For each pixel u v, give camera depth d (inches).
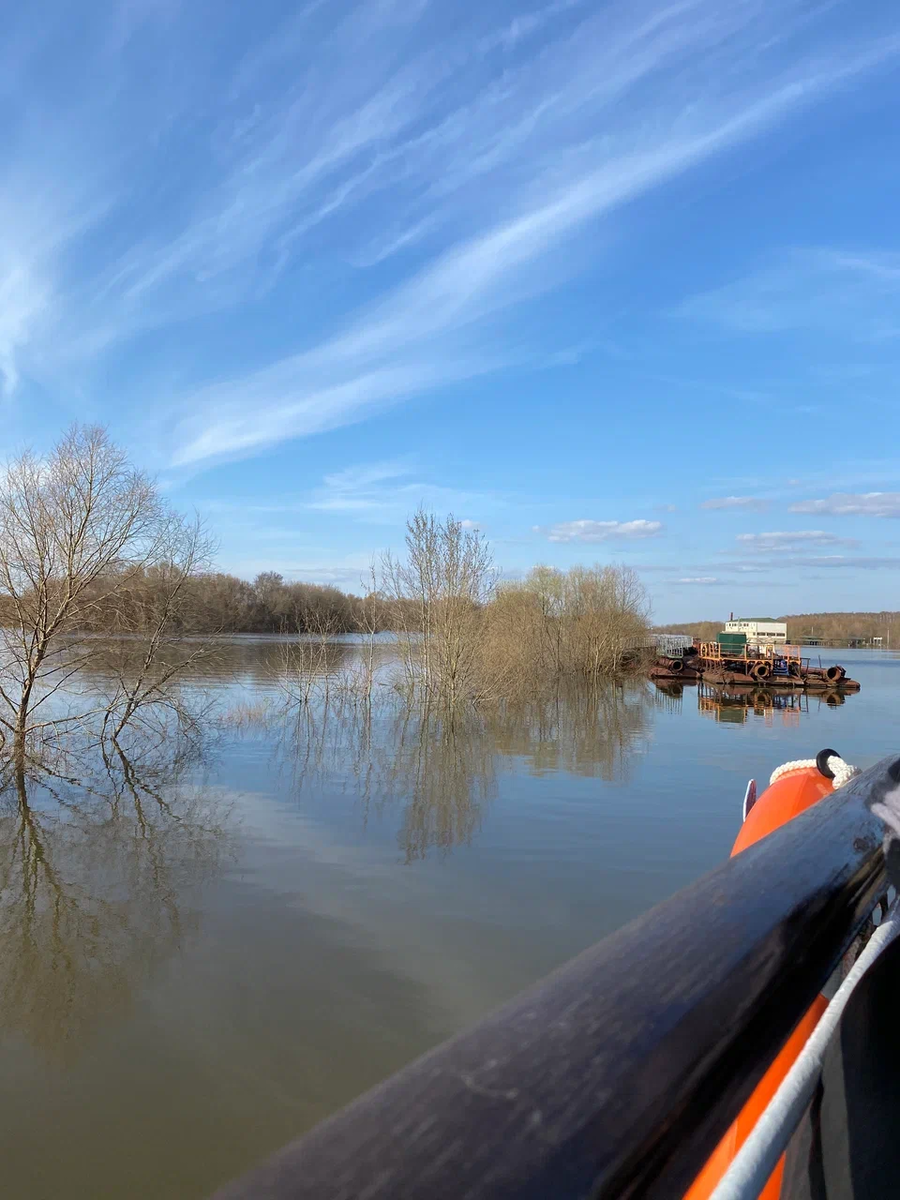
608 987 23.1
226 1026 211.8
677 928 27.7
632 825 412.5
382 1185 13.6
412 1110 16.4
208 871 335.0
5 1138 167.2
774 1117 24.5
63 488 537.0
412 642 847.7
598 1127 16.5
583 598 1622.8
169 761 566.9
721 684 1400.1
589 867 342.6
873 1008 36.5
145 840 379.6
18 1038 204.7
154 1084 186.4
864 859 38.5
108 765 547.2
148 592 600.4
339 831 397.1
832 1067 33.3
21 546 527.8
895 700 1222.9
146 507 572.4
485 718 824.9
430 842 378.3
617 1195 15.4
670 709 1035.3
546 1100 17.1
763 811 105.7
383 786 500.7
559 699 1124.5
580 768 573.6
